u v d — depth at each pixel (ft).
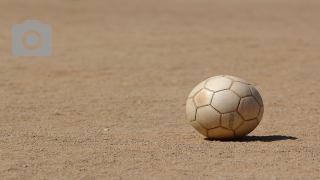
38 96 54.70
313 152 30.73
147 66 78.74
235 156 29.50
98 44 104.12
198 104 32.78
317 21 145.07
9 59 85.97
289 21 145.69
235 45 101.91
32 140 33.42
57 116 43.52
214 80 33.17
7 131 36.73
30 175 25.41
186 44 103.60
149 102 51.26
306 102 51.11
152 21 145.07
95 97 54.19
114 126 39.42
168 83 64.59
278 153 30.32
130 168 26.84
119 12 167.94
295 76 69.56
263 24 139.03
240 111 31.99
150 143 32.78
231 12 170.19
